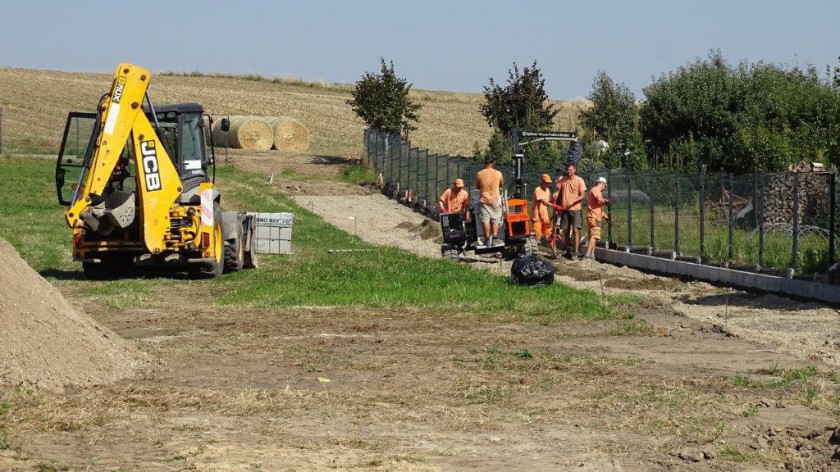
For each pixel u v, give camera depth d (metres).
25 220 33.56
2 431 8.59
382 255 27.72
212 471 7.57
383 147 49.00
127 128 21.17
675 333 15.09
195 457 7.97
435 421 9.48
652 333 14.95
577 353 13.33
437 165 39.84
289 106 81.94
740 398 10.51
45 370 10.42
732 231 21.89
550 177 28.81
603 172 28.48
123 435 8.64
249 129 59.69
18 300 10.80
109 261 22.69
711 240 22.67
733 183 21.91
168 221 21.67
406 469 7.75
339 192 46.38
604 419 9.59
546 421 9.51
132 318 16.41
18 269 11.27
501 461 8.10
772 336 14.69
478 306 17.53
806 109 39.97
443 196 30.27
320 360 12.58
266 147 60.38
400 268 23.59
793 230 19.66
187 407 9.76
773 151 36.47
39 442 8.32
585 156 41.25
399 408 9.96
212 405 9.84
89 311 17.33
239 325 15.65
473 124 80.69
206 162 23.38
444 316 16.66
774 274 20.19
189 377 11.32
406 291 19.39
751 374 11.89
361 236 34.72
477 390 10.80
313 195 45.47
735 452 8.35
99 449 8.17
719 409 9.98
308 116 78.12
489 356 12.99
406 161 44.62
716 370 12.12
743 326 15.85
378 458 8.08
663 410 9.95
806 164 29.62
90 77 87.81
